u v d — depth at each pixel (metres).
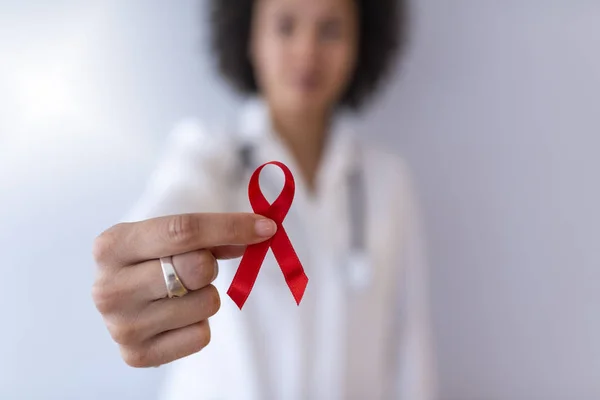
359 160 0.54
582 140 0.64
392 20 0.57
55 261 0.59
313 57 0.47
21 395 0.60
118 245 0.30
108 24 0.56
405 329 0.56
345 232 0.51
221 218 0.30
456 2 0.61
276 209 0.31
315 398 0.49
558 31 0.61
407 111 0.63
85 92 0.57
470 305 0.66
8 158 0.56
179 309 0.31
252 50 0.55
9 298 0.58
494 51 0.62
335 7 0.47
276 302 0.48
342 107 0.62
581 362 0.68
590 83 0.62
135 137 0.59
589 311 0.67
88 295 0.59
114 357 0.61
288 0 0.47
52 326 0.59
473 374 0.68
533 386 0.68
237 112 0.60
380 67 0.59
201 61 0.59
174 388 0.51
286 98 0.49
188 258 0.30
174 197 0.42
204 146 0.48
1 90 0.55
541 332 0.67
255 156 0.49
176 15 0.58
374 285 0.52
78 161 0.58
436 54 0.62
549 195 0.65
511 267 0.66
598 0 0.61
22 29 0.55
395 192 0.55
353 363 0.51
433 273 0.66
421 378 0.55
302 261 0.49
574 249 0.66
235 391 0.48
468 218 0.65
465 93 0.63
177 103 0.59
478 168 0.64
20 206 0.57
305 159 0.55
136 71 0.58
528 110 0.63
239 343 0.47
